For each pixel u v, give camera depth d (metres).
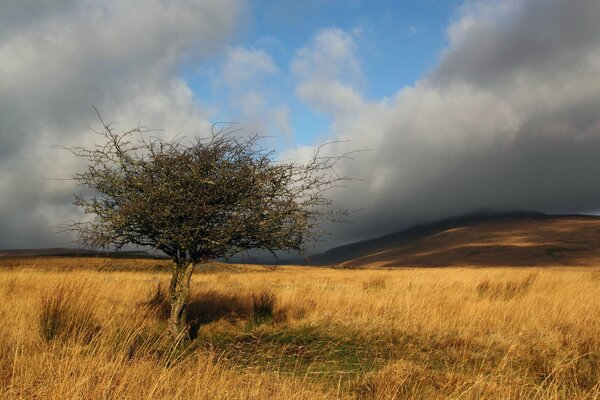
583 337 6.86
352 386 4.90
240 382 4.33
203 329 8.55
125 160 7.32
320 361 6.14
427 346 6.85
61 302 6.65
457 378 4.87
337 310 9.59
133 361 4.54
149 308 9.38
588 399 4.52
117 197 7.49
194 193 7.25
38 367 4.25
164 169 7.27
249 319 9.53
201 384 3.98
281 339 7.75
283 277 28.95
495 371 5.32
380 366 5.80
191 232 7.34
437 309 9.29
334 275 36.00
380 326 7.93
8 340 5.51
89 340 5.88
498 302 10.52
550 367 5.70
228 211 7.55
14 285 12.32
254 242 7.92
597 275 24.41
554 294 12.55
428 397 4.40
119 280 16.25
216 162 7.43
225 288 14.12
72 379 3.71
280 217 7.58
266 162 7.73
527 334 7.34
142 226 7.46
